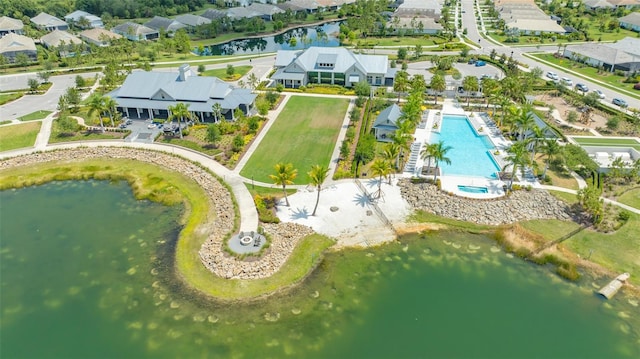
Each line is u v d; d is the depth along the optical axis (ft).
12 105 419.54
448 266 224.53
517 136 346.95
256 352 178.09
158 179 296.51
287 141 344.08
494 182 286.66
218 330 187.62
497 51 595.47
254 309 197.47
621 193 276.82
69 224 256.11
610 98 428.15
